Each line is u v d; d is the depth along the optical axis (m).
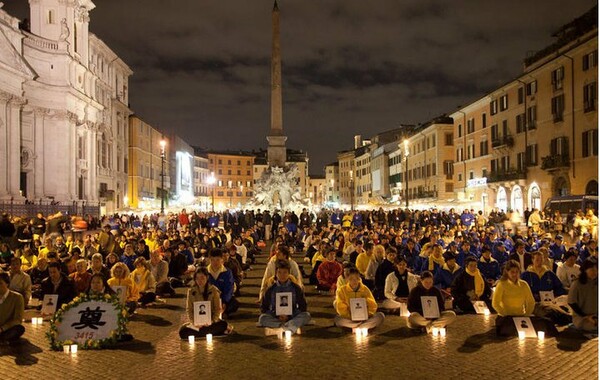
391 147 102.19
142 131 84.75
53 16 55.94
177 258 20.28
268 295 12.30
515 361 9.70
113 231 26.28
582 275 11.85
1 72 46.88
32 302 16.45
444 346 10.84
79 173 59.62
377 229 29.16
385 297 15.56
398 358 9.98
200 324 11.70
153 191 90.94
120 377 9.05
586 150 40.56
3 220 25.52
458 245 19.95
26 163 52.47
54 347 10.88
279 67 56.59
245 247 24.67
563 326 12.58
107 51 69.62
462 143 67.38
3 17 48.19
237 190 147.00
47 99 54.56
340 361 9.82
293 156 154.62
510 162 53.69
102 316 11.27
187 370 9.35
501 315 11.95
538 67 46.59
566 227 25.45
